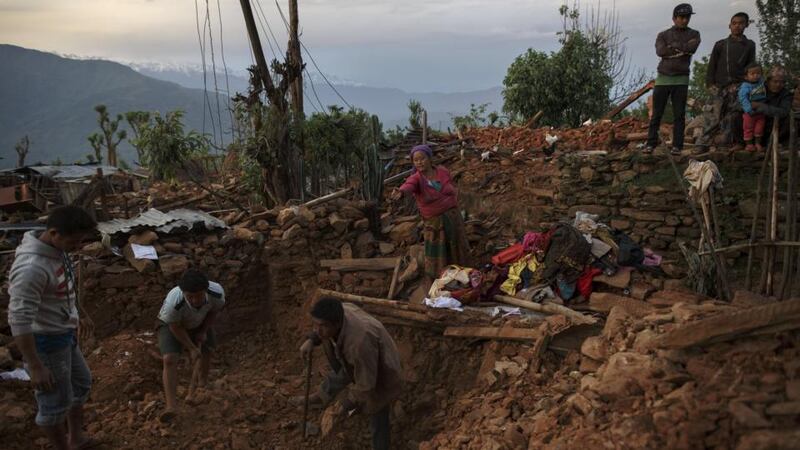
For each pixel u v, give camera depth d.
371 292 7.16
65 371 4.12
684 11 7.95
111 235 7.08
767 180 7.31
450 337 6.09
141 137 9.40
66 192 13.87
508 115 16.38
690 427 2.94
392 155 11.08
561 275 6.38
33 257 3.81
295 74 9.66
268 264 7.48
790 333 3.29
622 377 3.60
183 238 7.38
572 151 9.87
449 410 5.49
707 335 3.49
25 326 3.73
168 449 4.94
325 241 7.72
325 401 5.28
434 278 6.98
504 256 7.00
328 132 9.60
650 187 7.78
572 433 3.47
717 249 5.67
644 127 10.52
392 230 8.04
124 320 6.76
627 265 6.41
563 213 8.47
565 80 15.55
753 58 8.29
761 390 3.03
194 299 4.76
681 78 8.18
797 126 7.55
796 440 2.59
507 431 4.01
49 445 4.77
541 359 5.22
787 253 4.95
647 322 4.25
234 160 12.52
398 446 5.45
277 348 7.19
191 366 6.25
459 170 10.25
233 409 5.56
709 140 8.56
